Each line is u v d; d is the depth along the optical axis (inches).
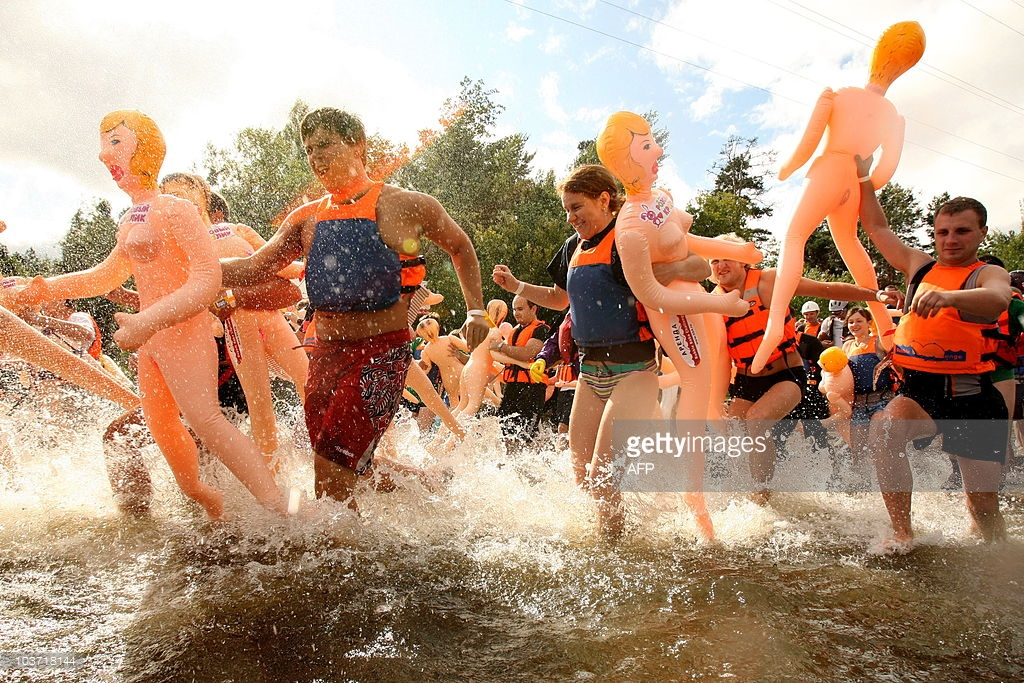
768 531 119.0
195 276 113.0
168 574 93.4
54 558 97.6
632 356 122.3
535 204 675.4
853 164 144.7
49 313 172.7
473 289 135.7
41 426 150.6
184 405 110.0
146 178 117.7
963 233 123.2
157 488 125.6
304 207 124.1
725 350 149.4
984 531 118.0
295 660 71.8
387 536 108.2
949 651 75.4
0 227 137.6
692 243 147.5
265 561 98.1
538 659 73.0
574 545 109.1
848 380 215.3
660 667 71.2
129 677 67.5
